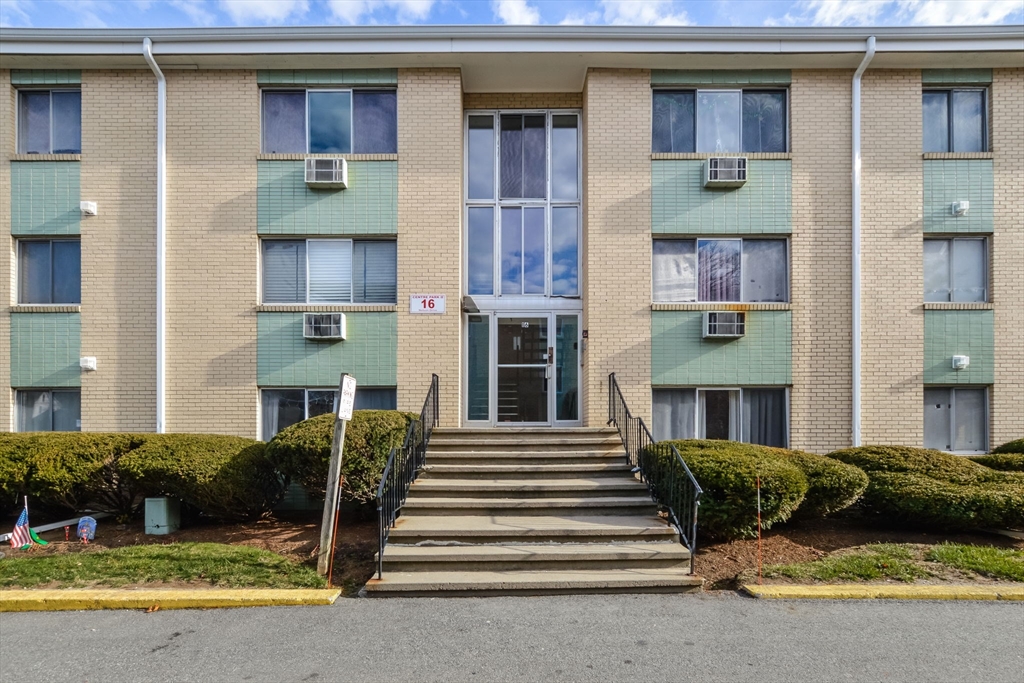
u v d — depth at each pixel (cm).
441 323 977
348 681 420
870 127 990
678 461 677
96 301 969
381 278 1005
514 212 1082
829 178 988
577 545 646
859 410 959
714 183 977
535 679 422
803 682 418
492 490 762
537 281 1073
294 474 749
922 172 984
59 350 966
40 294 989
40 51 939
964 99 1012
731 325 962
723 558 662
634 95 1001
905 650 464
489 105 1077
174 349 966
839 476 714
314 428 769
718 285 1005
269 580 598
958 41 938
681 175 995
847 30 943
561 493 767
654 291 1002
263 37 944
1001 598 562
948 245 997
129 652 466
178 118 983
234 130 986
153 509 766
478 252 1077
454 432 905
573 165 1083
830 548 694
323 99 1012
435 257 984
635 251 988
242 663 447
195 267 973
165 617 530
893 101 990
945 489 716
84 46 942
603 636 488
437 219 985
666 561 619
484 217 1080
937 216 980
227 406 964
